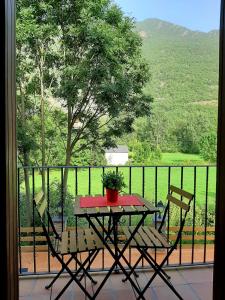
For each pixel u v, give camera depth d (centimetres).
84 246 238
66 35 849
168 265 301
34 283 272
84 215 223
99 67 817
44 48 862
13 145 187
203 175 1001
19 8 801
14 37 190
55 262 495
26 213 843
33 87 887
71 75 848
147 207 238
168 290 261
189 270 296
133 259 428
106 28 817
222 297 176
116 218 242
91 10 833
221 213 176
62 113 918
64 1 827
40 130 915
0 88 167
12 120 184
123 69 874
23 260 518
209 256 500
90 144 919
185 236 543
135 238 253
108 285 268
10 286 178
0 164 168
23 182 875
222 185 175
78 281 233
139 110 898
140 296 237
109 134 902
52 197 852
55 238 262
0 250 168
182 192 261
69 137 920
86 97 865
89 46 836
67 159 926
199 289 263
